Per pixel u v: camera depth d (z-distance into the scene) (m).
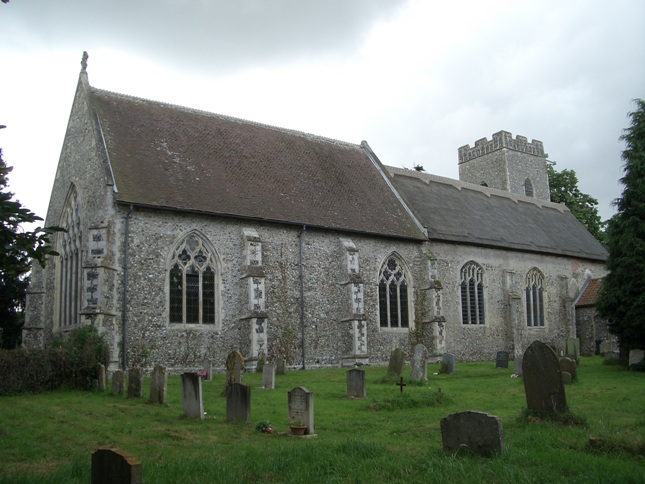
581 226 47.44
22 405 15.20
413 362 20.00
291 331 26.48
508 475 7.25
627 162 25.44
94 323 21.48
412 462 8.07
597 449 8.72
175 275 23.98
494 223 38.47
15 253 8.45
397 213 32.72
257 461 8.28
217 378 22.11
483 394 16.88
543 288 38.94
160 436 11.05
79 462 8.34
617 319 25.17
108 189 22.84
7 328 32.06
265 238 26.48
